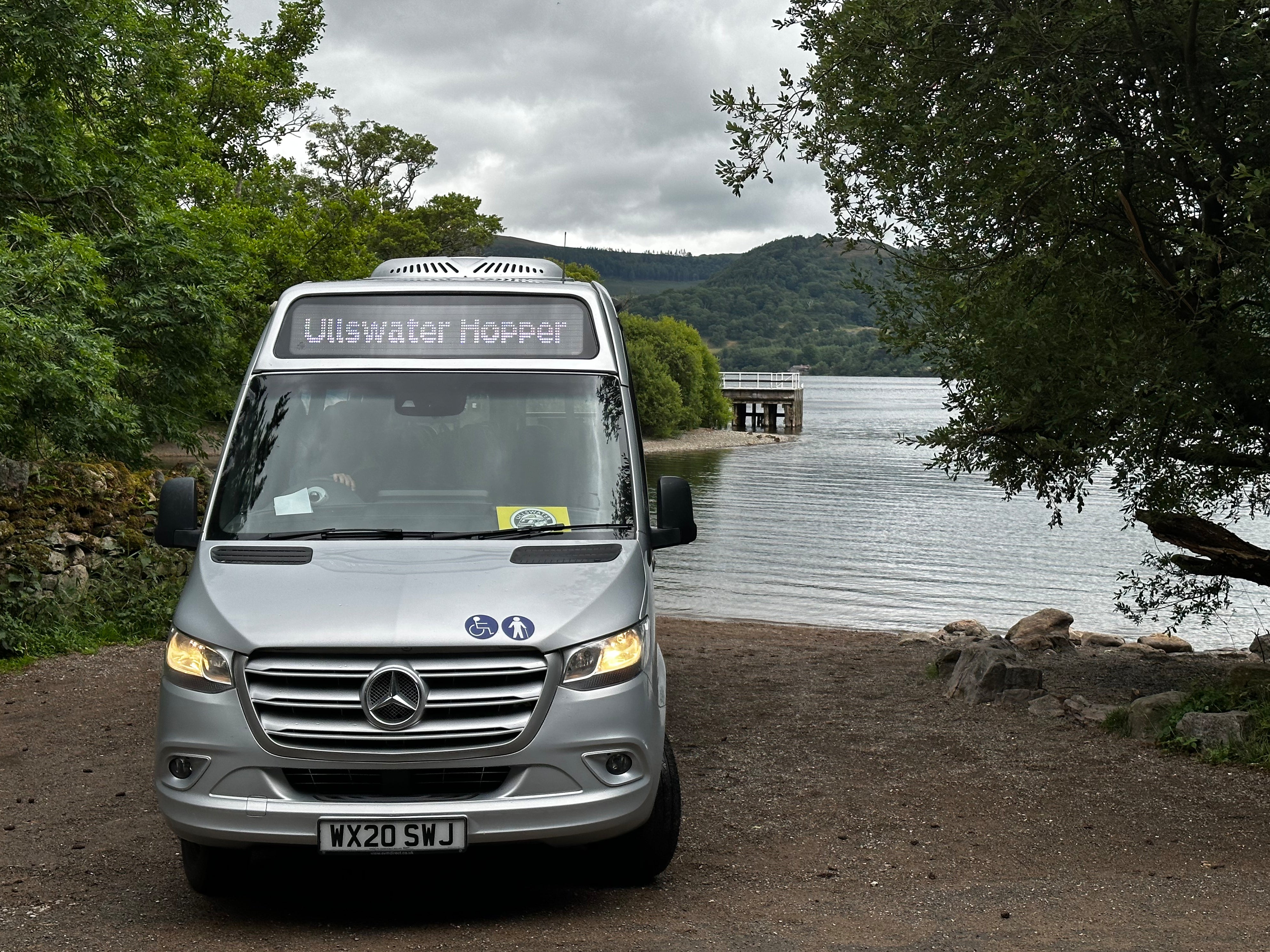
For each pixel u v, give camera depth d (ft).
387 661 15.52
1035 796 24.30
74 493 45.29
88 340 41.75
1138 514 33.63
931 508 166.91
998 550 123.54
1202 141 26.78
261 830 15.37
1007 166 28.17
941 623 81.56
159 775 16.06
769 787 25.35
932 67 29.17
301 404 19.31
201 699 15.66
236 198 104.12
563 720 15.71
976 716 32.68
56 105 52.34
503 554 17.44
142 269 54.70
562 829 15.66
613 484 18.78
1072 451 30.81
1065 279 29.96
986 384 32.63
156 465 63.31
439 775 15.56
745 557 115.44
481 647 15.57
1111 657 47.50
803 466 240.32
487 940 15.67
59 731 29.73
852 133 31.07
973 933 16.01
